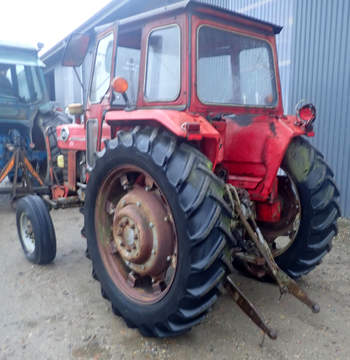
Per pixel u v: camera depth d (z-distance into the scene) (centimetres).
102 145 303
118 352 229
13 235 461
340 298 292
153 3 753
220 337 243
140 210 240
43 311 278
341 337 242
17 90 640
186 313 208
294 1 543
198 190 200
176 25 236
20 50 653
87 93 322
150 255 237
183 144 214
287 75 573
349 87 495
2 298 299
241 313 271
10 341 241
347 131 503
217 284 209
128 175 262
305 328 252
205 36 243
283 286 229
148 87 258
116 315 267
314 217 277
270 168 253
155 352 229
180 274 204
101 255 269
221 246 199
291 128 254
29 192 579
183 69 232
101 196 269
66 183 403
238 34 265
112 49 281
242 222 227
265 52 292
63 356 226
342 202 518
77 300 295
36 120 626
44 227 350
